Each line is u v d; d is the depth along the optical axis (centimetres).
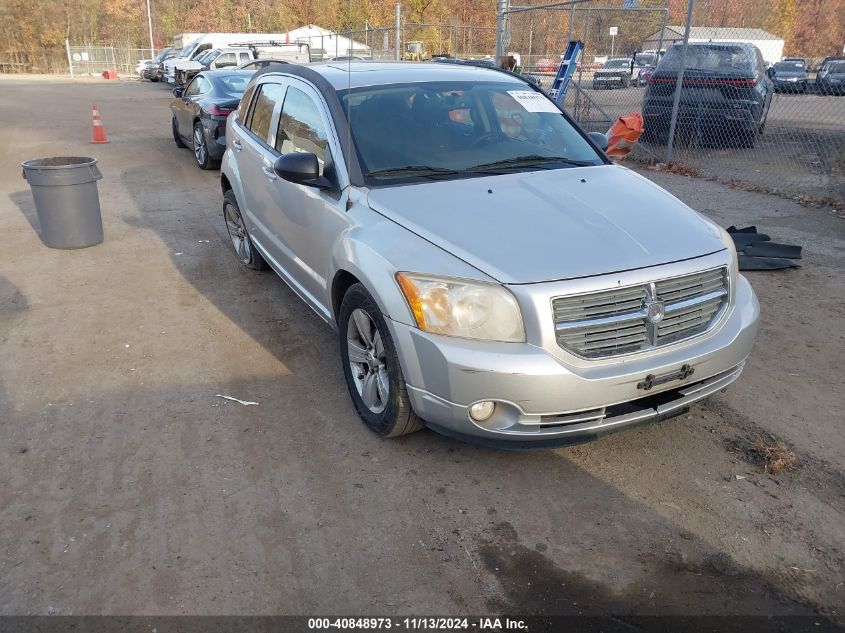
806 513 310
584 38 1683
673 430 375
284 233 483
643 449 358
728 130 1179
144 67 3762
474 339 298
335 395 415
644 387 303
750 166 1073
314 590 270
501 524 305
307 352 473
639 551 289
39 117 1880
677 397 322
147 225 801
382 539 296
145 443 366
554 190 371
